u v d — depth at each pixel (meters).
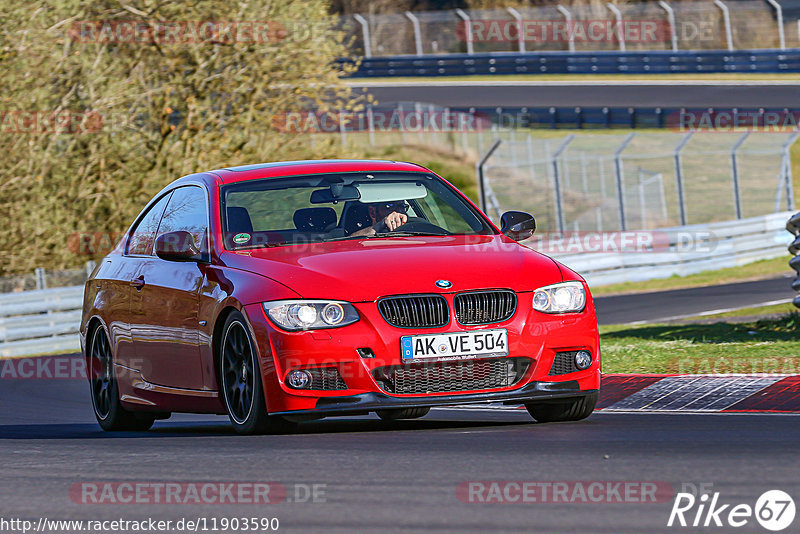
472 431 19.77
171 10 72.44
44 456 18.91
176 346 22.34
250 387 20.12
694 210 110.69
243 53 73.75
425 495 13.74
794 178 120.81
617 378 26.62
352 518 12.69
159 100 73.31
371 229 22.47
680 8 166.00
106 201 72.56
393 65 163.38
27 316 58.78
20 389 39.16
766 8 162.62
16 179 67.44
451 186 24.31
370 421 23.70
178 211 24.14
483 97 149.25
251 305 19.89
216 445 18.91
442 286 19.72
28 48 66.06
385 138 126.62
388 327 19.39
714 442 17.19
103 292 25.78
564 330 20.22
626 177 118.31
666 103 141.75
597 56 159.88
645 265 80.31
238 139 75.06
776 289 66.12
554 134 134.88
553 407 21.48
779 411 21.86
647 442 17.39
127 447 19.55
